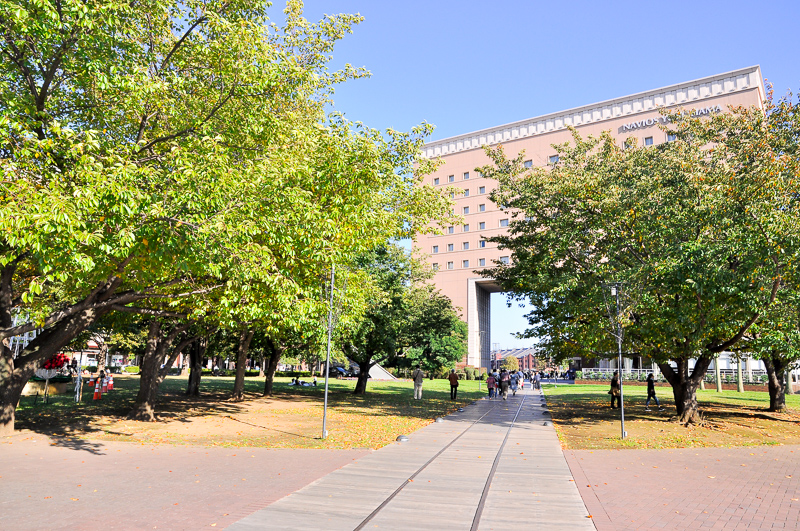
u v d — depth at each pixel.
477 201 81.81
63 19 9.35
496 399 29.06
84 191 8.23
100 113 11.58
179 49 11.42
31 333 22.06
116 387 31.81
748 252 14.00
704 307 15.45
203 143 10.40
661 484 8.23
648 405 24.88
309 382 46.72
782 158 14.48
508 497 7.11
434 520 5.95
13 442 11.30
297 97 13.27
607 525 5.96
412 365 60.53
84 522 5.60
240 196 10.38
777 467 10.07
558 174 18.73
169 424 15.48
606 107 73.00
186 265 9.50
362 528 5.61
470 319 80.19
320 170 12.88
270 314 12.48
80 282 11.90
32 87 10.63
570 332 18.30
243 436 13.18
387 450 10.91
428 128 17.56
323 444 11.84
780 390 23.17
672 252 15.31
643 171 18.34
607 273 16.72
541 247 20.14
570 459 10.37
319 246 11.66
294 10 17.09
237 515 5.98
